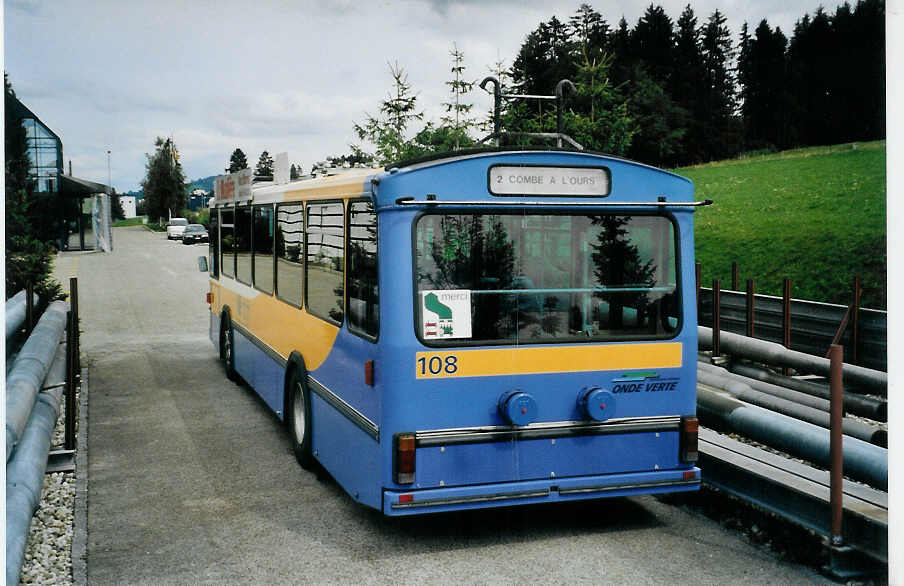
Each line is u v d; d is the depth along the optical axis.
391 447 5.61
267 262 9.62
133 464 8.14
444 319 5.68
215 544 6.09
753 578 5.48
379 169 6.24
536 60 51.44
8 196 13.92
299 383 7.96
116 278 29.94
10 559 5.05
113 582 5.43
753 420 6.93
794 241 22.36
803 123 66.25
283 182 9.77
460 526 6.46
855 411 8.82
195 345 15.90
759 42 72.56
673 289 6.20
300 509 6.84
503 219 5.80
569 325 5.94
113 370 13.26
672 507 6.93
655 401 6.12
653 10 78.12
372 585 5.37
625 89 44.75
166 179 83.81
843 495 5.68
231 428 9.57
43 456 6.91
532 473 5.85
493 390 5.75
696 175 40.44
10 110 14.95
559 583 5.39
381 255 5.67
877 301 17.11
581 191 5.96
